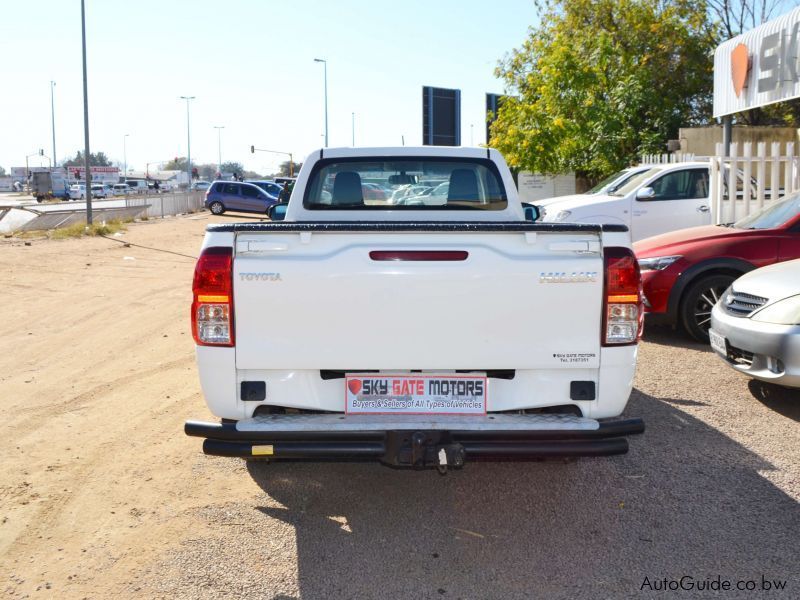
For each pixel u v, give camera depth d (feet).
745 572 11.59
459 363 11.89
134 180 360.69
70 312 33.86
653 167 44.09
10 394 21.24
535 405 12.17
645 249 27.09
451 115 87.25
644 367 23.53
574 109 72.38
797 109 88.33
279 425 11.59
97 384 22.26
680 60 85.97
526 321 11.84
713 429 17.92
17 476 15.49
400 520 13.57
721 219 36.96
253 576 11.59
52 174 227.40
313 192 18.40
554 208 42.98
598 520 13.43
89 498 14.46
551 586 11.27
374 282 11.73
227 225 11.81
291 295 11.73
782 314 18.24
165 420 19.03
